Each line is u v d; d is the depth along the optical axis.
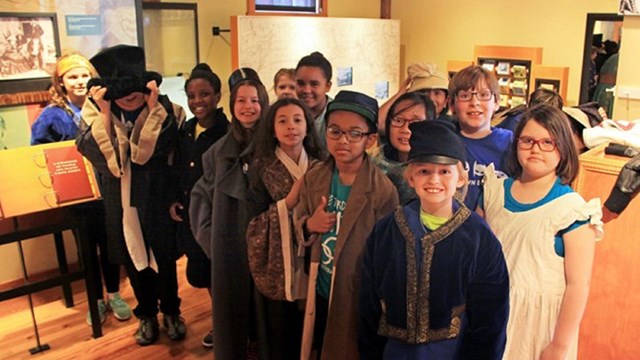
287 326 2.12
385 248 1.50
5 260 3.54
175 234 2.81
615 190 1.79
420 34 5.83
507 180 1.73
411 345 1.47
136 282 2.86
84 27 3.54
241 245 2.16
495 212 1.69
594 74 4.66
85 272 2.96
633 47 4.00
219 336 2.24
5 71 3.24
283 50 4.77
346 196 1.79
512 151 1.69
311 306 1.88
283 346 2.13
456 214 1.45
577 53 4.74
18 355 2.87
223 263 2.18
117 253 2.80
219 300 2.21
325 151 2.10
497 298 1.43
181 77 4.31
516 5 5.05
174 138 2.69
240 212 2.14
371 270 1.55
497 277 1.42
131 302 3.45
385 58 5.56
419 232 1.45
